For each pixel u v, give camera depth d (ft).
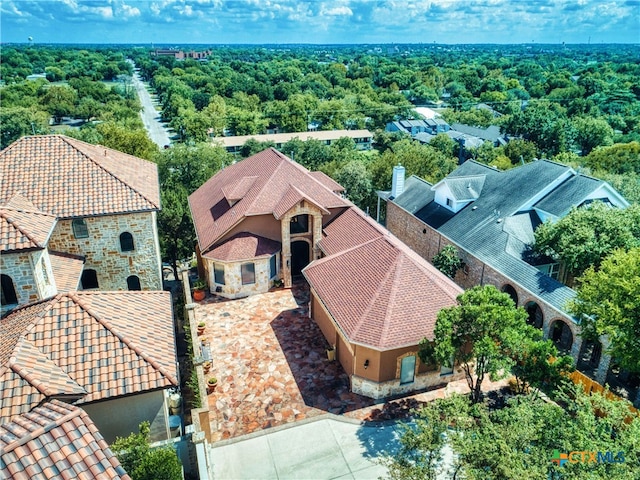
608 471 52.11
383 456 74.54
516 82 644.27
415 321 86.17
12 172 104.63
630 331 77.20
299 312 116.37
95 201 103.24
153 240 109.29
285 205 119.96
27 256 79.61
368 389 88.02
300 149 315.99
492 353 71.15
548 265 121.80
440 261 127.65
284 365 97.04
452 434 59.31
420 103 616.80
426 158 213.66
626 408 61.41
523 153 271.28
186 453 67.05
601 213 111.24
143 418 68.18
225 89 591.78
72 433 46.83
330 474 71.92
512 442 55.88
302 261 134.62
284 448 76.79
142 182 116.06
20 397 57.57
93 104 462.19
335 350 97.86
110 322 71.77
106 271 108.99
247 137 393.91
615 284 80.74
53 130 404.98
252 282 123.54
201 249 121.49
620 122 374.84
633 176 180.86
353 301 92.94
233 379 92.84
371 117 496.64
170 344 74.02
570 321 96.84
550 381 83.76
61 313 71.15
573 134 324.19
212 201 143.95
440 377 91.56
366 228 118.42
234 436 79.25
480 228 131.54
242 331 108.47
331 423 82.02
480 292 73.97
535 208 130.41
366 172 202.90
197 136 386.73
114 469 45.50
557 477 54.13
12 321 74.23
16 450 44.09
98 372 65.21
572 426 57.98
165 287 143.74
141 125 387.96
